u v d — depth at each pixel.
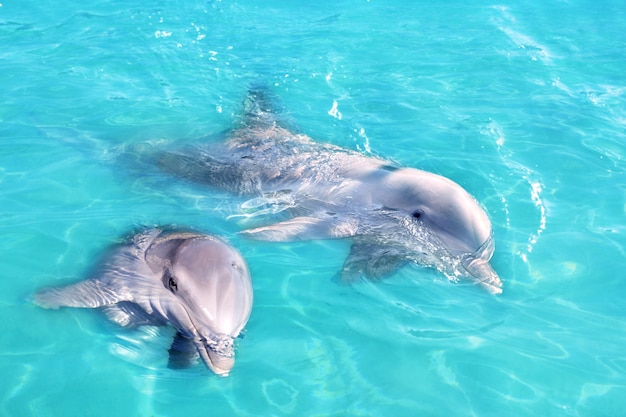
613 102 5.18
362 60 5.82
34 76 5.16
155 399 2.68
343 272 3.43
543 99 5.19
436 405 2.72
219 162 4.31
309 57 5.84
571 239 3.71
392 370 2.86
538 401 2.76
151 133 4.55
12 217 3.62
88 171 4.08
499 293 3.33
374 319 3.12
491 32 6.59
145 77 5.30
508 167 4.31
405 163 4.32
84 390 2.69
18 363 2.78
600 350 3.02
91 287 3.13
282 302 3.19
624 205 3.99
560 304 3.28
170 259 3.18
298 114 4.89
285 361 2.87
